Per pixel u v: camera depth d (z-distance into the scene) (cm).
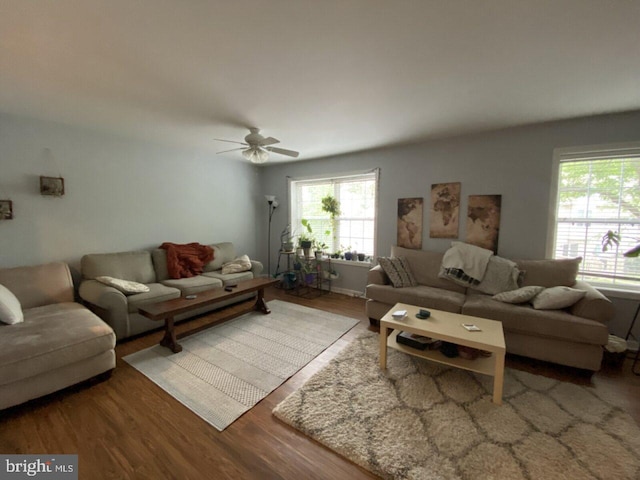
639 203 268
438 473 138
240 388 205
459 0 125
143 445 155
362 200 444
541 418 175
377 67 185
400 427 167
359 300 419
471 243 343
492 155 325
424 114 269
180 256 382
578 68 184
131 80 202
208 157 452
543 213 303
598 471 138
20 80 201
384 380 214
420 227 379
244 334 296
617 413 179
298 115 271
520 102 240
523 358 253
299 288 480
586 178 287
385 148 400
